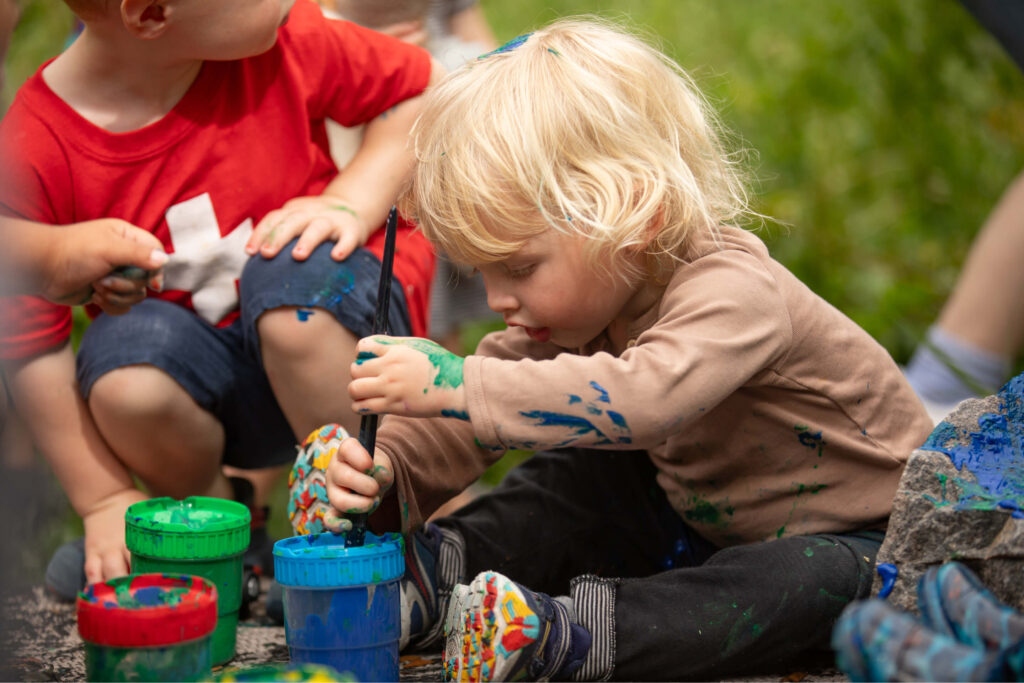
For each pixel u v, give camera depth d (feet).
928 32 16.08
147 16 7.29
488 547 7.43
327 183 8.87
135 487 8.25
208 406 8.23
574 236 6.48
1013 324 11.60
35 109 7.91
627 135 6.71
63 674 6.59
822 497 6.98
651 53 7.27
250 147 8.29
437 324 11.75
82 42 7.95
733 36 17.35
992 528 5.94
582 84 6.75
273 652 7.17
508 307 6.73
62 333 8.09
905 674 4.35
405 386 6.25
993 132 15.72
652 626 6.26
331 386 8.02
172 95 8.09
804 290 6.97
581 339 6.98
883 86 16.24
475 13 12.59
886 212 15.28
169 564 6.59
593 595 6.34
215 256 8.27
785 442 6.94
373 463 6.38
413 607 6.97
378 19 11.61
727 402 6.89
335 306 7.86
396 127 8.76
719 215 7.14
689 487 7.29
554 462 7.82
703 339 6.27
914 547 6.14
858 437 6.92
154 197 8.13
